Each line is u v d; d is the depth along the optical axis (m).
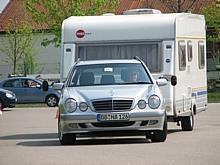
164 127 31.80
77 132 31.16
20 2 113.88
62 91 32.97
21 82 73.75
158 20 37.88
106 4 95.75
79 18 38.88
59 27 93.50
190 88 40.56
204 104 44.22
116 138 35.72
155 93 31.53
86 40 38.34
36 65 111.19
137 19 38.12
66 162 25.38
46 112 64.06
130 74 33.56
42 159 26.56
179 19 38.44
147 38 37.81
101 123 30.86
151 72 37.75
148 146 30.30
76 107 31.09
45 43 96.19
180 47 38.53
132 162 24.89
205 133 37.50
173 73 37.53
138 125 31.02
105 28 38.22
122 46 38.16
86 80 33.47
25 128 44.97
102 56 38.25
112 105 30.92
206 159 25.53
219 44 101.50
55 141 34.66
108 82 33.25
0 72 116.00
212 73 98.31
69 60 38.47
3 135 39.50
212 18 97.00
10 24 110.06
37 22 95.75
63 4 93.31
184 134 37.03
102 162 25.06
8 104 66.75
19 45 108.62
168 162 24.75
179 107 38.25
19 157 27.56
